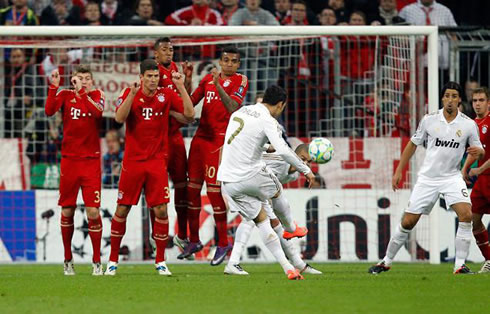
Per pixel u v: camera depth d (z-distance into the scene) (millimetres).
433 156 37781
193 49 57062
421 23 63469
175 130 41781
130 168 36531
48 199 51500
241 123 33312
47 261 51312
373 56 57594
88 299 27656
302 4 62188
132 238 51062
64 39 55469
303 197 51125
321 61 57469
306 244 50969
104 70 55031
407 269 43125
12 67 57281
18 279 35594
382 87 56156
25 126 56531
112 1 62969
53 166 54438
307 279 34156
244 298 27453
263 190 33438
